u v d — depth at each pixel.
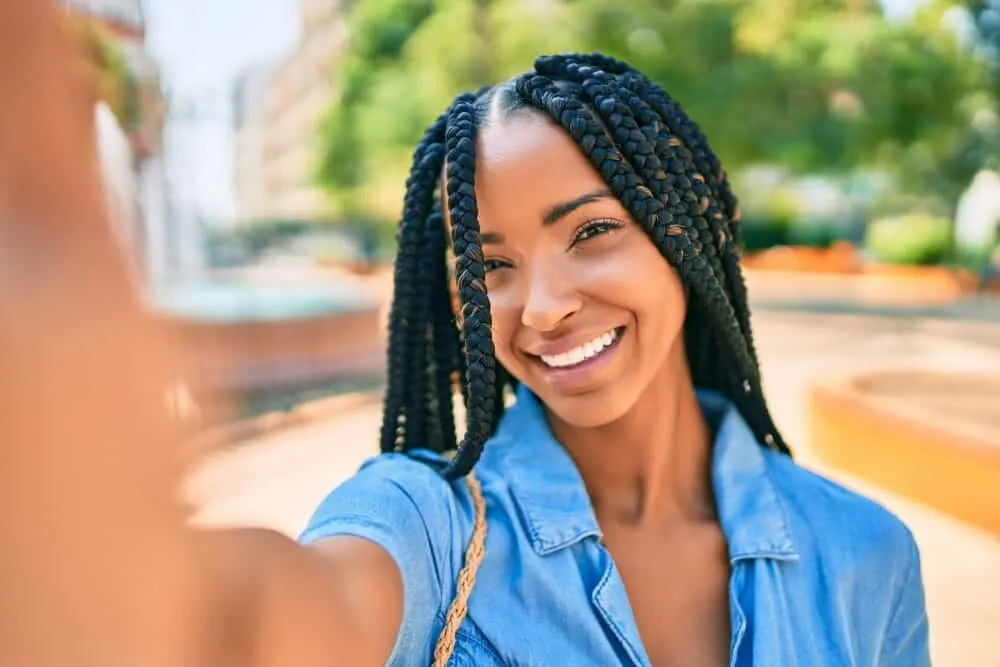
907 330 11.88
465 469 1.14
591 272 1.13
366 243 22.80
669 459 1.30
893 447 4.93
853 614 1.24
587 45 10.36
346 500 1.00
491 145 1.15
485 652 1.07
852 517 1.29
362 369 8.28
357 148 15.08
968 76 12.04
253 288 14.02
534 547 1.15
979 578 3.77
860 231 25.88
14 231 0.38
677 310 1.21
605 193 1.14
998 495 4.26
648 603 1.21
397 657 0.96
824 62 10.82
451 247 1.18
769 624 1.16
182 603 0.43
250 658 0.56
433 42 10.91
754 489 1.29
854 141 11.32
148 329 0.41
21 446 0.37
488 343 1.11
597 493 1.29
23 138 0.37
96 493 0.39
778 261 22.73
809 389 5.86
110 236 0.40
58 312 0.38
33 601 0.38
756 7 10.65
